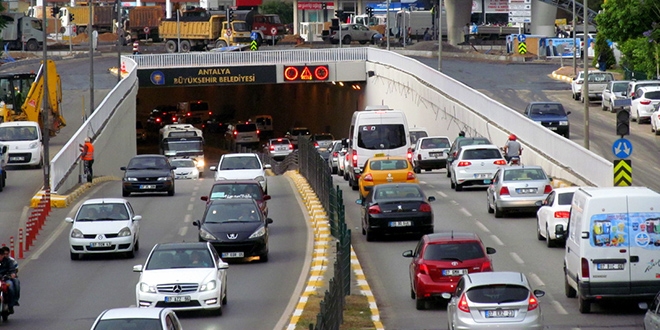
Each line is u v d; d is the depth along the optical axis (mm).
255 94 166000
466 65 135125
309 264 43625
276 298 36438
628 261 31172
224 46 154250
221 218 44500
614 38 112500
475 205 58562
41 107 87750
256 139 139125
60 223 57375
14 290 33344
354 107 135250
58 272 42906
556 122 82062
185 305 32812
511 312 26172
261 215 45031
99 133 84000
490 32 162000
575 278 32875
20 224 56906
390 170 60188
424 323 31906
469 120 89375
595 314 32375
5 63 140125
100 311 34656
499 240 46656
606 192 31969
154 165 68062
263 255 43969
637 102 90312
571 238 33875
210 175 107188
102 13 189875
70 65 143250
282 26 165500
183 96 172000
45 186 62125
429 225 47250
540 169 53688
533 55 143625
